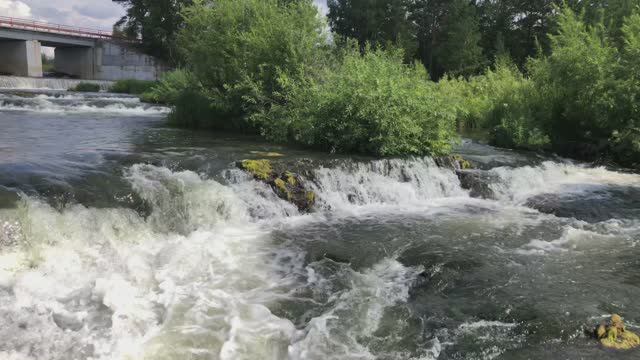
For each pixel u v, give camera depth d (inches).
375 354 207.5
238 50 639.8
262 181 388.2
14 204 280.2
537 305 249.1
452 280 276.2
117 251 287.6
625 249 335.0
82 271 264.2
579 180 545.3
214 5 685.9
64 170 349.4
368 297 255.0
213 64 666.2
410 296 258.1
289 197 385.7
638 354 206.5
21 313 222.1
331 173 418.9
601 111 643.5
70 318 221.6
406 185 451.2
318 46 635.5
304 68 597.3
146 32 2171.5
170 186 348.8
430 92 528.1
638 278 284.4
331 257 302.8
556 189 501.7
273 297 251.1
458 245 331.6
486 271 289.1
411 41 1967.3
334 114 497.4
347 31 2100.1
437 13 2026.3
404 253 313.4
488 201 464.1
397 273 284.5
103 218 298.5
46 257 264.5
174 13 2096.5
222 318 228.5
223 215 351.6
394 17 1995.6
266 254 302.8
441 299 255.3
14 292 236.4
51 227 277.6
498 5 2076.8
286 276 275.3
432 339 218.4
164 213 327.6
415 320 234.4
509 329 227.3
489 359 204.2
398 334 222.5
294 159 433.1
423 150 506.0
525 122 698.8
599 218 411.8
